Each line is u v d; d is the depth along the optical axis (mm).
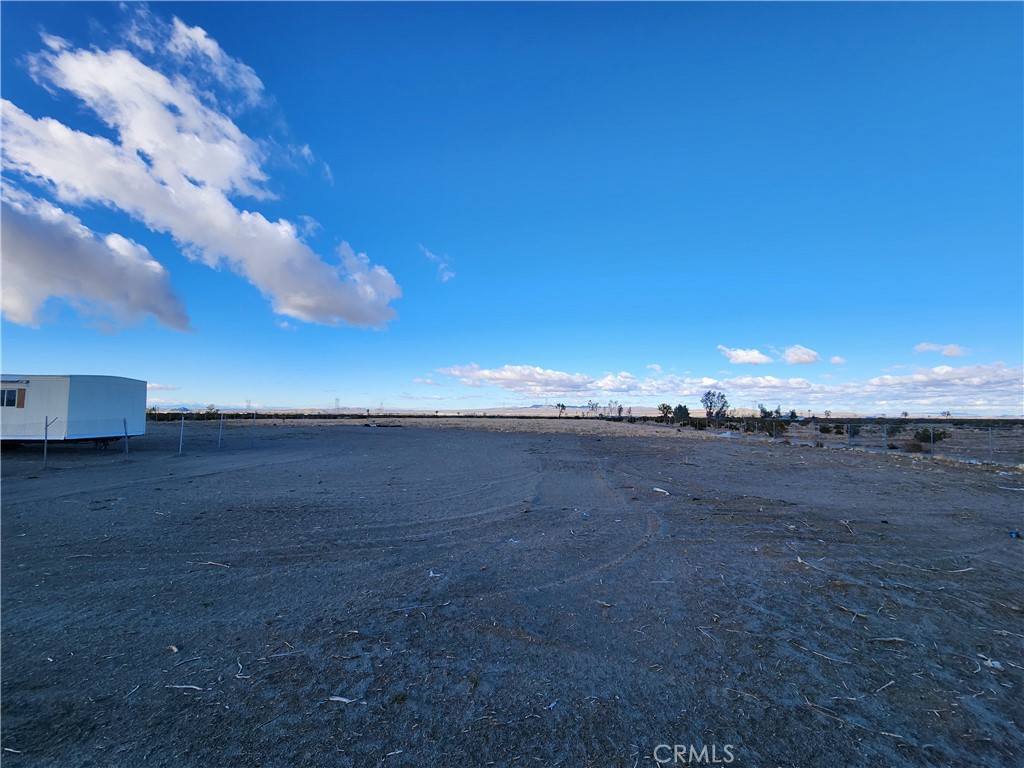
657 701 2959
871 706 2930
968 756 2500
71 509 8312
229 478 12281
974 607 4438
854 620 4148
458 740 2588
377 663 3373
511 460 17000
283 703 2900
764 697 3014
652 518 8102
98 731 2633
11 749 2484
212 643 3662
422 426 45438
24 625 3951
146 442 23594
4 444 18766
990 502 9672
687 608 4395
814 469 14922
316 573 5297
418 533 7070
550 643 3697
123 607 4328
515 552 6145
